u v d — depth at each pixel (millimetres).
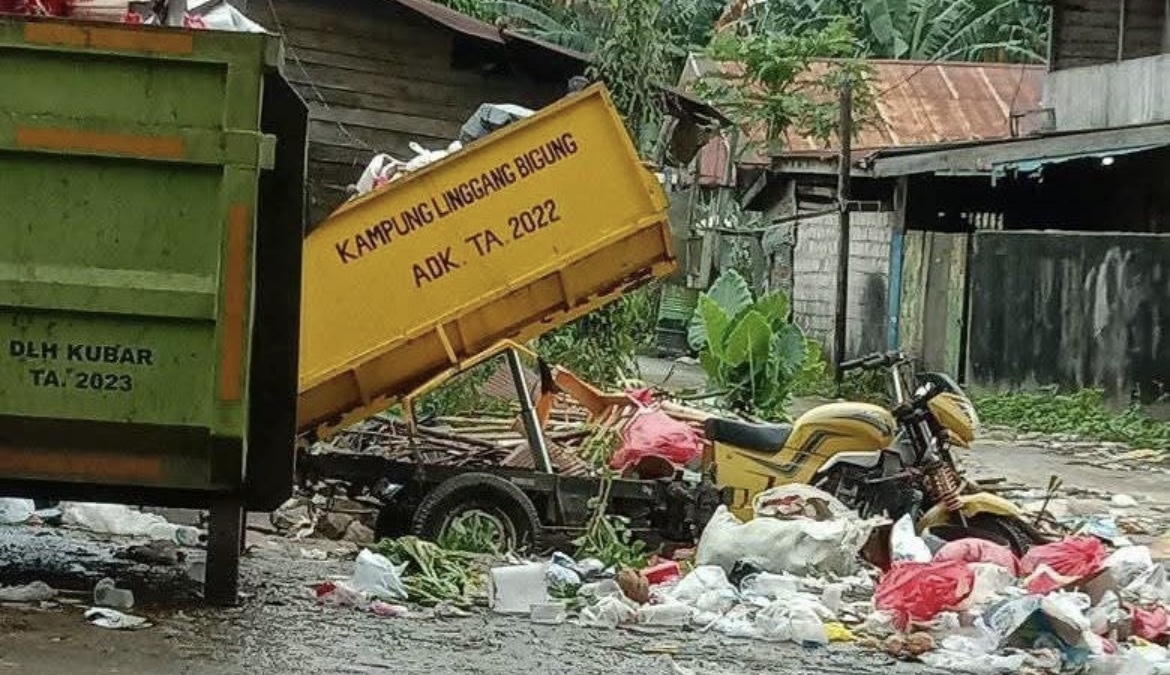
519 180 12430
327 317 12133
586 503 12141
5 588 10016
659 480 12359
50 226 9625
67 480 9742
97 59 9602
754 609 10711
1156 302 21703
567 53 20688
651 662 9672
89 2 14719
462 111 21484
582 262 12516
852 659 10000
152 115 9633
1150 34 27922
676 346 30938
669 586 11125
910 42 41438
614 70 19219
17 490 9820
